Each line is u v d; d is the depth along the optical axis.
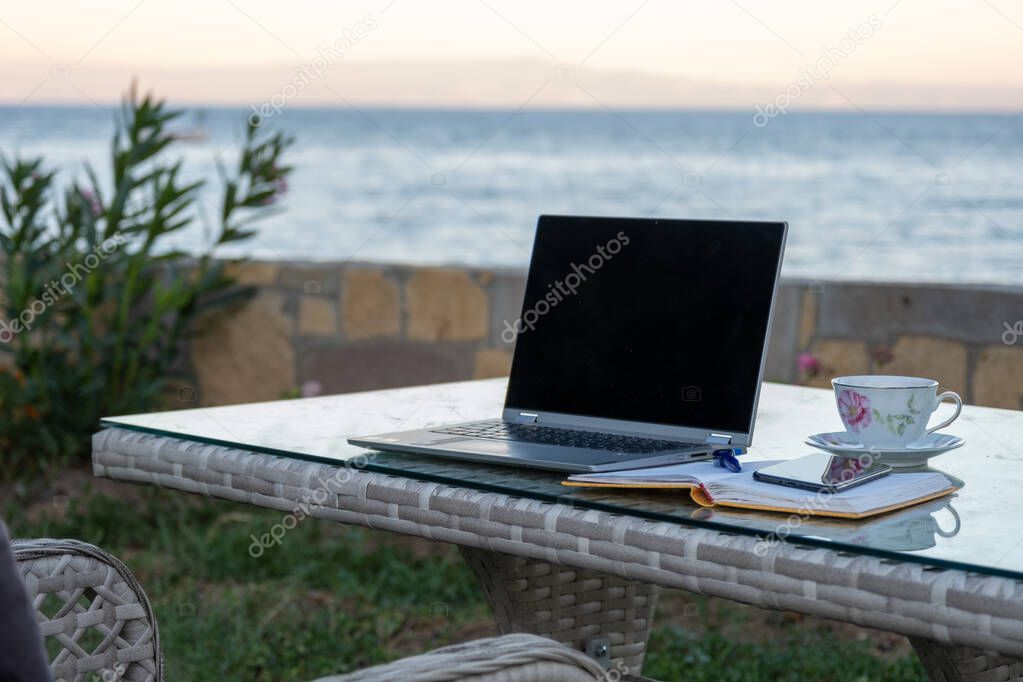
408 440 1.53
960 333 3.46
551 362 1.76
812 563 1.07
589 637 2.05
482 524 1.30
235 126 30.30
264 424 1.72
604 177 27.05
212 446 1.57
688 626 3.21
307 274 4.52
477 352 4.28
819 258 13.08
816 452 1.56
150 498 4.09
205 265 4.57
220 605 3.26
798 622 3.24
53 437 4.47
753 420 1.54
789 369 3.78
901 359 3.57
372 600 3.40
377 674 0.93
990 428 1.77
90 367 4.51
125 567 1.38
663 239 1.71
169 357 4.60
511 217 21.12
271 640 3.04
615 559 1.20
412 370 4.39
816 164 26.45
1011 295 3.36
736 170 25.83
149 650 1.39
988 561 1.02
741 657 2.94
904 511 1.23
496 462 1.42
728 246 1.64
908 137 29.30
